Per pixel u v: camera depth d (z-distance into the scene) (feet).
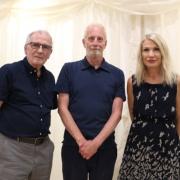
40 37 7.38
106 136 7.37
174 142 7.97
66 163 7.69
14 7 10.29
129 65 9.96
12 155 7.16
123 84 8.04
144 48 8.20
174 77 8.18
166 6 9.55
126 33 9.96
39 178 7.59
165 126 7.98
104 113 7.61
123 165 8.25
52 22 10.39
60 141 10.12
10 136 7.20
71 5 10.15
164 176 7.88
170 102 8.04
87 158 7.30
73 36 10.22
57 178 10.13
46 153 7.61
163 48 8.13
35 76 7.47
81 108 7.56
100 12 9.98
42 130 7.39
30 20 10.37
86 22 10.06
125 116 9.77
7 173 7.18
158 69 8.27
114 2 9.72
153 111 8.03
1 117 7.34
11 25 10.34
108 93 7.70
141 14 9.68
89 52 7.76
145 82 8.27
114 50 9.95
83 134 7.48
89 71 7.84
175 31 9.73
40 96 7.45
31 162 7.35
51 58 10.34
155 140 7.94
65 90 7.77
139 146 8.04
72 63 8.03
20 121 7.20
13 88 7.24
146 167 7.95
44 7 10.27
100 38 7.70
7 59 10.30
